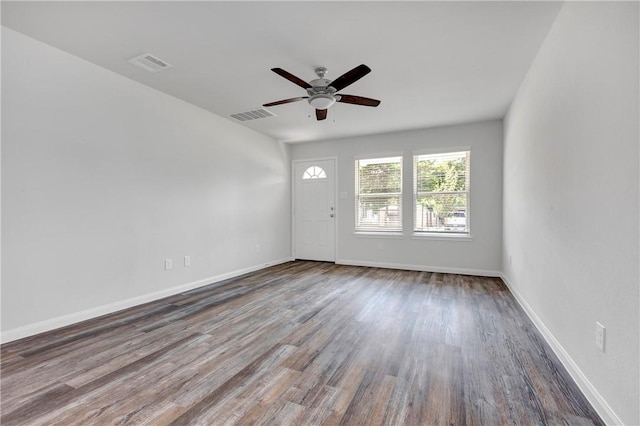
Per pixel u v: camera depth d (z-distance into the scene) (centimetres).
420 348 226
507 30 232
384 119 452
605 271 150
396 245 525
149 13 213
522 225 321
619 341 138
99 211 292
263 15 215
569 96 195
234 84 332
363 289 389
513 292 365
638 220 124
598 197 158
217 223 432
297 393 171
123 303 312
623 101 134
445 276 464
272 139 561
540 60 257
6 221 233
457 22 223
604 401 150
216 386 177
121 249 311
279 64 286
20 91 239
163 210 355
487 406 159
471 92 351
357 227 562
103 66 292
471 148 473
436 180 502
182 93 357
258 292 376
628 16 129
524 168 312
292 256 617
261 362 205
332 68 293
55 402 162
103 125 295
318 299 347
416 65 288
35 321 248
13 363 203
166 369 196
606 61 149
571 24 191
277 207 572
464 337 246
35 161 248
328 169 583
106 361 206
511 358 211
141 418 150
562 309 206
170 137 364
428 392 172
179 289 372
